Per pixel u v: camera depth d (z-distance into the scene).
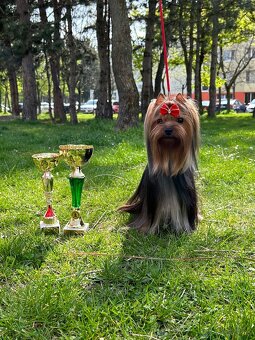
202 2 4.03
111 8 2.55
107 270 0.66
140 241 0.81
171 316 0.55
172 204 0.84
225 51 11.55
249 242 0.80
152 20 3.75
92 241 0.80
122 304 0.57
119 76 2.65
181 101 0.79
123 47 2.58
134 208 0.93
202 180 1.27
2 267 0.69
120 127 2.73
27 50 3.40
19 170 1.43
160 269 0.67
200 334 0.51
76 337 0.50
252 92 13.06
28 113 4.68
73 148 0.84
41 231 0.86
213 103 5.62
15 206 1.04
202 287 0.62
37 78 9.02
